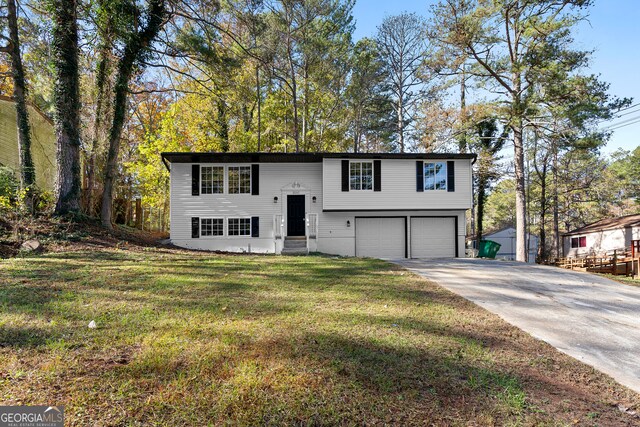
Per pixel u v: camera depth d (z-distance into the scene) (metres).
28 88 14.87
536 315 6.22
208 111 23.41
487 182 27.89
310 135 27.25
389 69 30.62
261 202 17.62
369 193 17.48
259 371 3.42
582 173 30.55
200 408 2.79
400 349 4.21
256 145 26.02
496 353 4.31
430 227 18.20
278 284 7.58
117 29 13.27
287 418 2.74
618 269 19.97
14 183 12.96
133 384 3.06
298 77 26.92
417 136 30.02
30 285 6.28
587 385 3.68
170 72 19.97
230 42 20.34
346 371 3.53
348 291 7.18
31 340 3.84
